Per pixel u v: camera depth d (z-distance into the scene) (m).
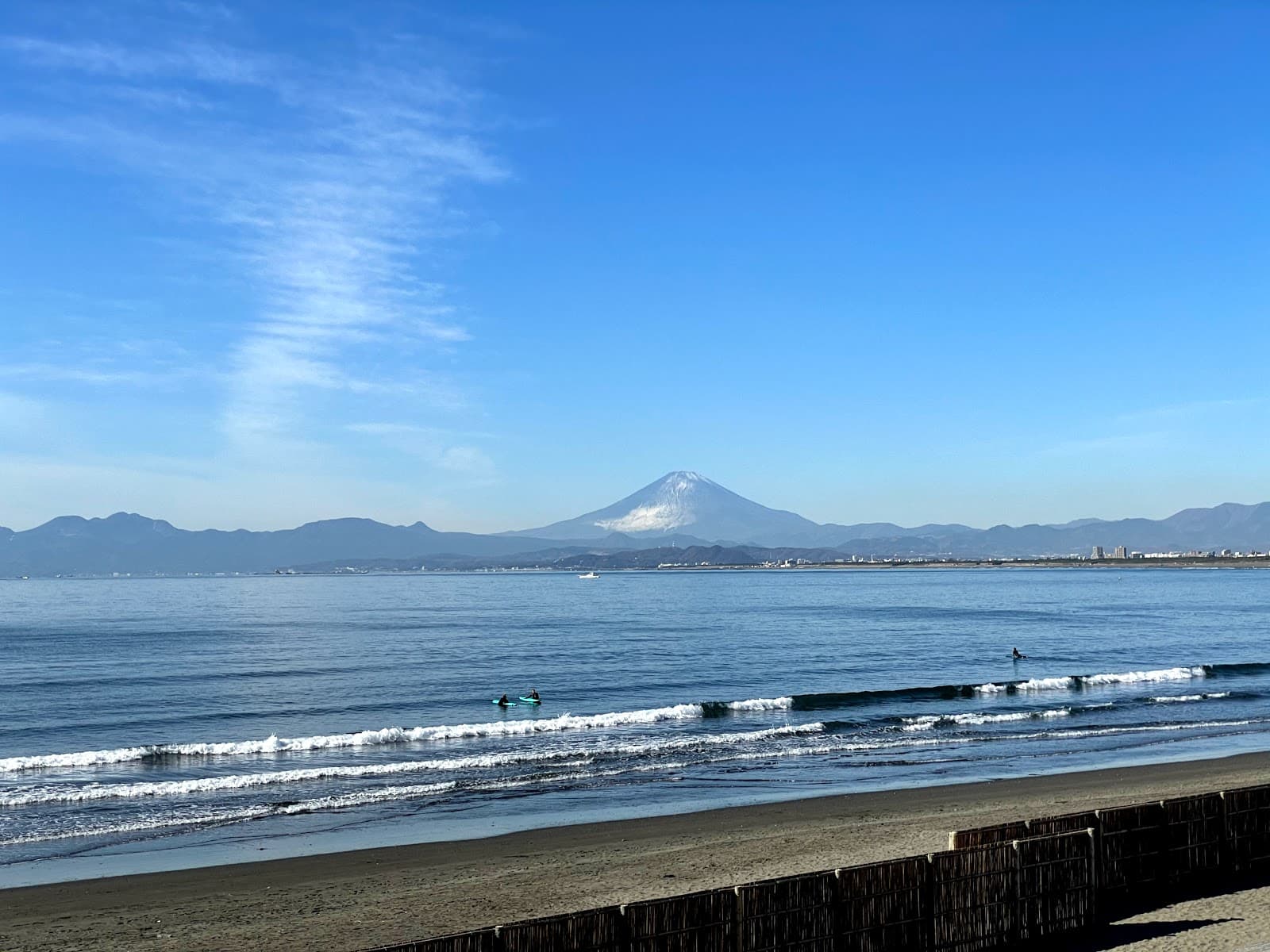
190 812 26.12
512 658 70.50
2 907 18.03
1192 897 17.17
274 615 133.25
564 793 28.42
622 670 63.16
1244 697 49.25
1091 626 103.00
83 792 28.48
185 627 107.56
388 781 30.23
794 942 13.33
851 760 33.34
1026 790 28.14
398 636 92.12
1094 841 15.81
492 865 20.69
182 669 63.97
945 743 36.59
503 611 141.25
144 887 19.27
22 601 192.25
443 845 22.48
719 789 28.94
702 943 12.80
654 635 93.00
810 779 30.30
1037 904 15.12
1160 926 15.60
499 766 32.34
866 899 13.81
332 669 63.81
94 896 18.67
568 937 12.08
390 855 21.62
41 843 22.95
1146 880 17.06
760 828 23.78
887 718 42.62
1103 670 64.12
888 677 60.09
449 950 11.48
